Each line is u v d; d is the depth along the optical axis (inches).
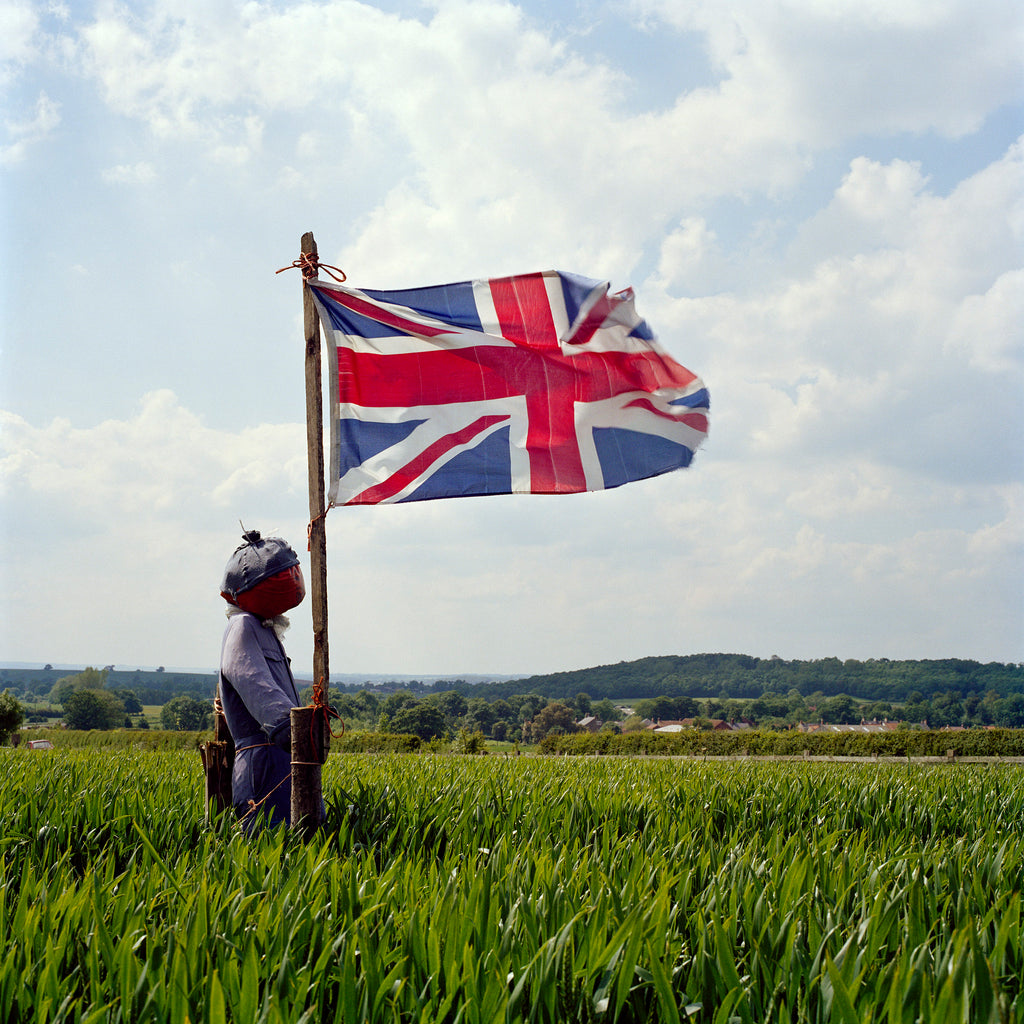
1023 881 175.3
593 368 246.2
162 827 215.6
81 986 112.6
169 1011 98.0
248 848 175.3
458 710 4672.7
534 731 4468.5
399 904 135.3
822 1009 101.3
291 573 238.4
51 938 114.1
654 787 346.0
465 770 462.6
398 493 236.5
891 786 362.9
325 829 213.9
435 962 110.7
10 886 159.8
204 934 115.8
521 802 279.9
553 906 128.6
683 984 115.7
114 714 4288.9
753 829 269.4
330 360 239.9
